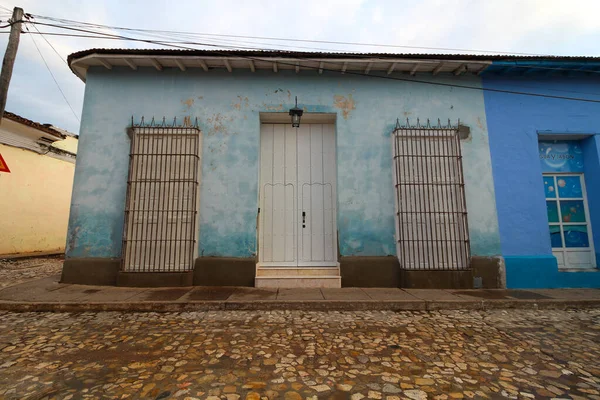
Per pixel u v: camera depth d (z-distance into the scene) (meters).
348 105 6.48
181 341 3.47
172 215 5.98
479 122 6.50
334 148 6.78
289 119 6.71
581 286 6.03
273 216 6.54
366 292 5.45
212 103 6.39
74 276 5.86
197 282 5.84
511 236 6.18
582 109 6.62
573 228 6.59
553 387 2.55
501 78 6.65
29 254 10.55
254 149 6.30
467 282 5.85
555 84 6.67
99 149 6.18
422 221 6.08
